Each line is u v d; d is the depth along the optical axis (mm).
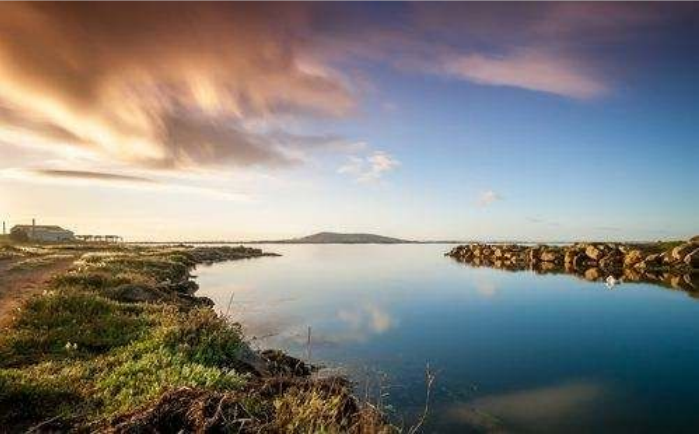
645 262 73125
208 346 15562
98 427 8797
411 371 19172
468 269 78562
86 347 15922
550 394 16656
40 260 48812
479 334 26500
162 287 33094
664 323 30125
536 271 73312
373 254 154250
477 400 15922
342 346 23359
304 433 8500
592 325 29375
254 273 69750
